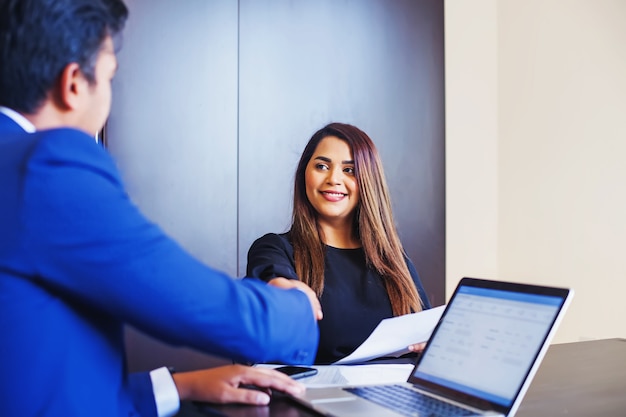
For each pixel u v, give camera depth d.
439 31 3.99
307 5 3.60
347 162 2.13
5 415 0.94
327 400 1.25
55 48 1.02
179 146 3.30
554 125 3.88
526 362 1.16
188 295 0.98
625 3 3.51
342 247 2.17
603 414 1.30
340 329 2.03
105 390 1.01
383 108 3.81
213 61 3.37
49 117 1.06
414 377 1.37
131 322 1.00
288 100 3.55
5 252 0.94
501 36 4.20
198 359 3.29
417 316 1.68
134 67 3.19
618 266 3.54
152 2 3.22
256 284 1.11
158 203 3.26
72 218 0.93
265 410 1.23
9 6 1.01
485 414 1.14
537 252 3.98
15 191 0.94
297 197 2.18
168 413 1.25
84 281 0.95
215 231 3.38
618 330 3.53
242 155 3.44
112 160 1.03
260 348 1.05
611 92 3.57
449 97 4.09
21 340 0.94
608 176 3.59
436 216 3.96
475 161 4.16
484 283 1.36
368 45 3.77
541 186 3.96
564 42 3.82
